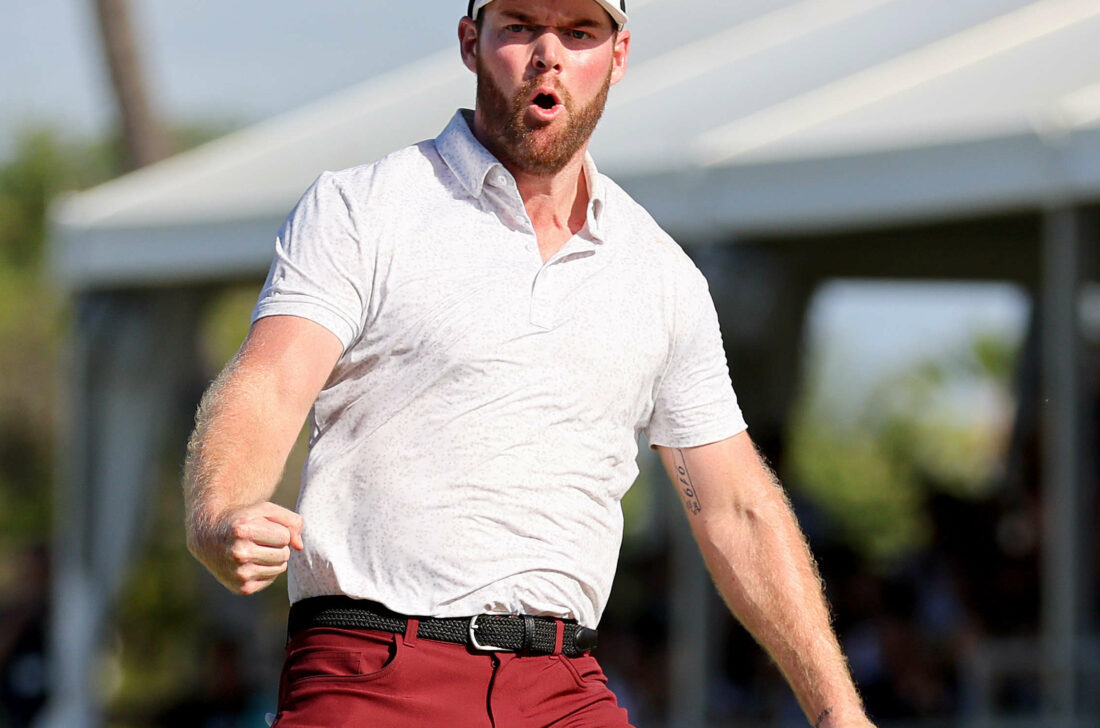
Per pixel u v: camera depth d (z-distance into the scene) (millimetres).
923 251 24297
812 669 7367
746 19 25875
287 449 6375
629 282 7020
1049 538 16656
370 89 28578
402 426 6648
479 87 6949
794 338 26766
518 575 6672
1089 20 20156
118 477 24438
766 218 18172
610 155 19375
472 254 6738
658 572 22969
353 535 6668
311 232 6680
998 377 47875
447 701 6602
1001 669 17625
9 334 52906
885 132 17312
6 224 55031
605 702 7078
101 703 24797
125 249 23547
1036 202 16203
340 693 6578
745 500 7570
